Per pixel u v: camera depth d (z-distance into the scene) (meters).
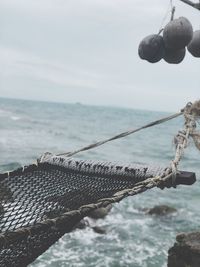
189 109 4.86
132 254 12.61
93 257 12.14
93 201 3.64
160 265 11.91
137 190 3.45
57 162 4.91
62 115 123.00
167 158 39.94
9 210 3.71
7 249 3.00
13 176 4.75
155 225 15.77
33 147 36.62
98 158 36.19
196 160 40.16
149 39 4.61
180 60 4.80
